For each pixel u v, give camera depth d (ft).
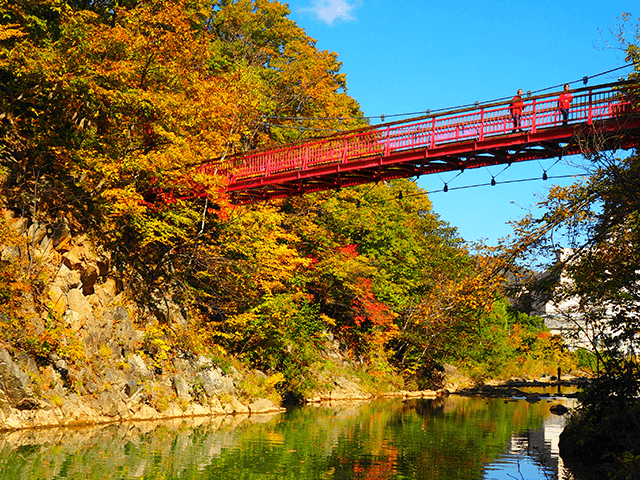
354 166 81.76
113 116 91.56
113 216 88.02
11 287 67.10
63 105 88.84
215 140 93.71
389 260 152.76
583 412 58.29
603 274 46.70
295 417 86.48
